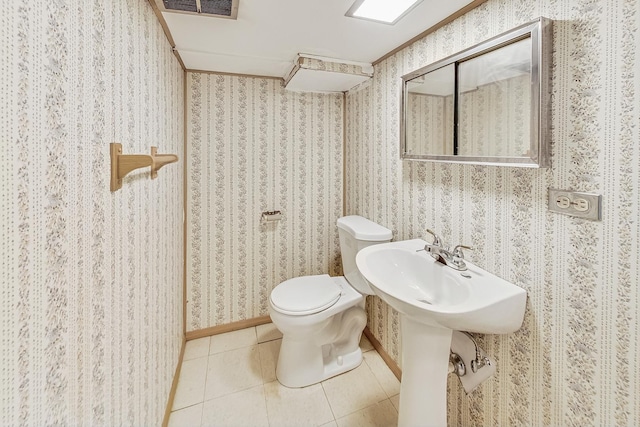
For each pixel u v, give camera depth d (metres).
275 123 2.13
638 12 0.67
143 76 1.04
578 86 0.79
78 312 0.59
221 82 1.98
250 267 2.19
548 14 0.86
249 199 2.13
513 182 1.00
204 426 1.39
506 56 0.97
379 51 1.63
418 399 1.12
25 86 0.44
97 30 0.68
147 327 1.07
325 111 2.26
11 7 0.41
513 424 1.04
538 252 0.92
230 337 2.10
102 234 0.70
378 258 1.35
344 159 2.33
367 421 1.42
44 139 0.48
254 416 1.45
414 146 1.45
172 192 1.57
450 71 1.20
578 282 0.82
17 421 0.42
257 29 1.36
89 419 0.64
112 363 0.76
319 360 1.68
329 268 2.40
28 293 0.45
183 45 1.54
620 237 0.72
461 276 1.08
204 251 2.06
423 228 1.47
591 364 0.80
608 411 0.77
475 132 1.10
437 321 0.91
